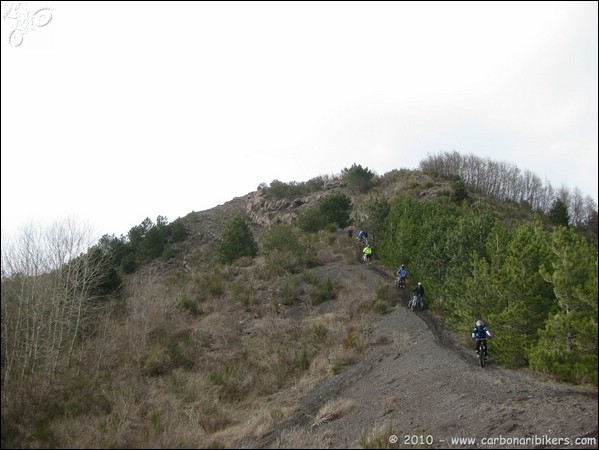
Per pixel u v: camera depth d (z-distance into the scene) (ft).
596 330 31.89
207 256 162.20
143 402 45.57
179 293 84.43
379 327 67.00
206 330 69.62
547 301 42.09
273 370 55.77
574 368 33.58
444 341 55.11
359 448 32.12
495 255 52.90
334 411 40.16
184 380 53.21
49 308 56.95
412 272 84.07
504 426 29.66
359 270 100.12
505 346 42.37
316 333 66.49
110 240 154.40
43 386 46.93
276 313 77.87
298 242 114.73
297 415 41.70
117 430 37.81
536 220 52.16
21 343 51.21
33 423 41.01
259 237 178.70
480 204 126.21
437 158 275.39
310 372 54.75
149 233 170.40
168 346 62.95
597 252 36.17
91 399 46.21
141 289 79.66
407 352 53.52
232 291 87.15
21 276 55.52
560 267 36.52
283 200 229.86
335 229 144.87
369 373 50.19
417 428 33.17
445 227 79.82
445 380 40.73
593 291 32.78
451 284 61.11
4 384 45.37
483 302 50.01
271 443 36.14
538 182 257.75
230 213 249.55
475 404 34.12
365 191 217.15
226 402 48.47
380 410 38.32
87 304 67.00
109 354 60.18
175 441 35.78
